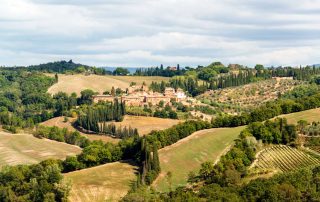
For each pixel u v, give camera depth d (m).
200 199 144.12
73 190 182.62
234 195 144.25
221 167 181.00
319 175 157.62
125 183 188.88
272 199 137.12
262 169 181.38
